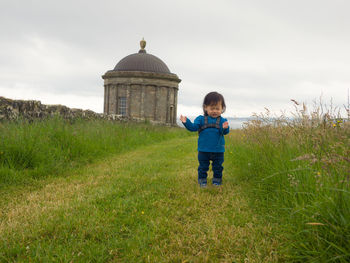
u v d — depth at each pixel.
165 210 3.12
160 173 5.17
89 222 2.74
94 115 12.55
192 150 9.16
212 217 2.89
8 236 2.45
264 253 2.12
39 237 2.47
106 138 9.02
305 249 2.00
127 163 6.43
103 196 3.60
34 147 5.41
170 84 35.81
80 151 6.92
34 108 7.94
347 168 2.04
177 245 2.31
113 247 2.29
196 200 3.44
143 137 12.53
